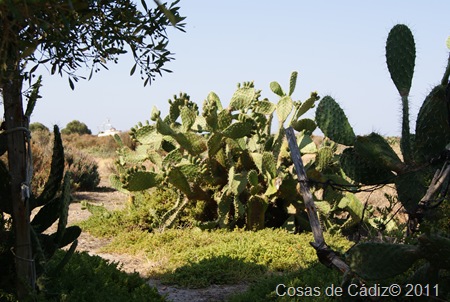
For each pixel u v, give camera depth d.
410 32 4.76
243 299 5.82
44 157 18.02
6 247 4.52
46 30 3.20
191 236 9.66
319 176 10.61
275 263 7.95
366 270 4.30
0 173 4.36
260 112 11.16
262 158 10.17
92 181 19.20
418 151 4.66
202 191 10.59
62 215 4.69
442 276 4.46
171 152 10.20
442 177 4.43
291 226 10.46
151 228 11.05
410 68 4.74
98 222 11.44
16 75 3.39
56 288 4.67
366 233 10.67
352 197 10.27
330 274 5.54
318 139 28.97
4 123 4.36
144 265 8.69
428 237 4.05
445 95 4.53
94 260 5.77
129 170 10.09
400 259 4.23
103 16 3.42
